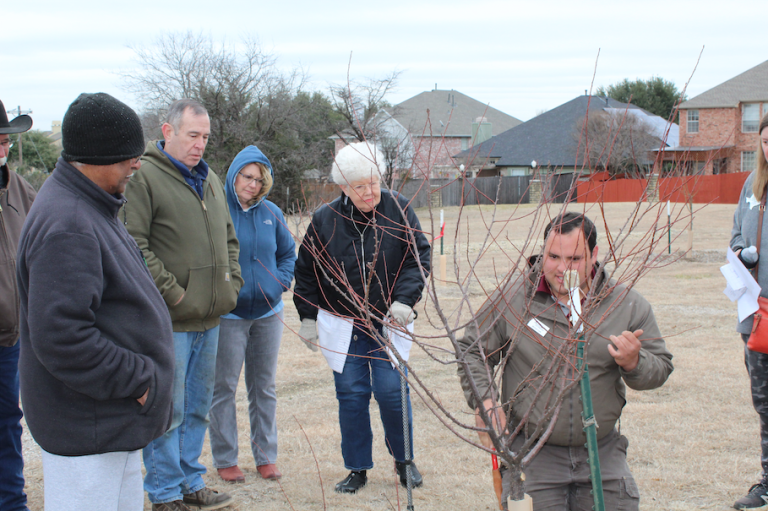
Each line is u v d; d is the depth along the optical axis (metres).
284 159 32.31
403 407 3.51
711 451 4.34
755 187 3.55
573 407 2.45
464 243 17.41
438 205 29.64
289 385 6.03
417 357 6.80
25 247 2.05
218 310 3.50
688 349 6.91
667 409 5.12
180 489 3.52
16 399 3.31
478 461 4.29
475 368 2.46
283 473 4.13
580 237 2.27
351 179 3.45
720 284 11.07
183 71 32.59
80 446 2.12
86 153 2.09
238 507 3.64
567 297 2.48
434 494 3.78
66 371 2.01
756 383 3.54
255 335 4.04
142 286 2.28
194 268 3.40
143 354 2.23
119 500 2.29
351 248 3.65
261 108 33.22
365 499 3.73
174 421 3.38
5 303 3.14
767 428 3.56
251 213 4.00
